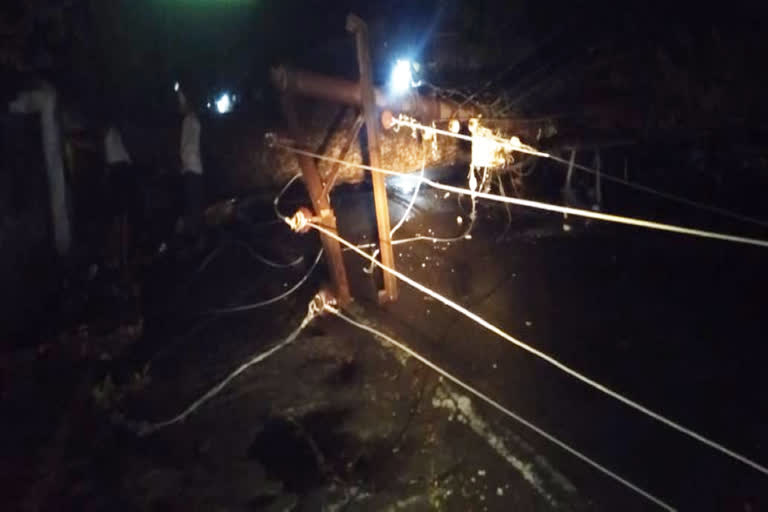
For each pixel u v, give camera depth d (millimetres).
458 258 10047
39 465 5691
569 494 5367
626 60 12234
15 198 7992
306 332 8133
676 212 10938
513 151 11094
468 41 13281
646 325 7797
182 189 12133
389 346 7672
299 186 13484
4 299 7652
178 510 5336
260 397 6863
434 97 9773
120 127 11289
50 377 6879
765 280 8570
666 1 11734
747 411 6234
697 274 8938
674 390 6617
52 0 8867
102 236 9547
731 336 7422
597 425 6176
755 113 11328
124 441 6199
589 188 11742
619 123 12258
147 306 9031
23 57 8375
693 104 11805
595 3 12422
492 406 6496
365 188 13461
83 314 7984
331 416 6543
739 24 11125
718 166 11352
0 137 7953
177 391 7027
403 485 5586
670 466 5629
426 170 14227
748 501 5207
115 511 5312
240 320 8617
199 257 10758
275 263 10336
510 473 5645
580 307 8352
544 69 12727
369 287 9164
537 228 10836
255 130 13695
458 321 8203
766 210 10375
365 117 7676
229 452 6051
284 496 5488
